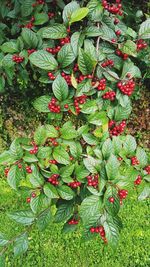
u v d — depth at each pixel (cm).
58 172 63
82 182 64
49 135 64
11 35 93
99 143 64
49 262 99
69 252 101
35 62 65
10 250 99
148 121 135
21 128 128
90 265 99
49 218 65
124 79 65
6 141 128
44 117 126
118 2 71
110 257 101
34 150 63
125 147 65
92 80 65
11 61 74
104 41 69
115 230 61
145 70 103
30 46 72
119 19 75
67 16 66
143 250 102
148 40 90
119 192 61
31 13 80
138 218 109
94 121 64
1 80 83
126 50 66
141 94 131
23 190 64
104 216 61
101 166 61
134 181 65
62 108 64
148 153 131
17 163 63
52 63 65
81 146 67
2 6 91
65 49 64
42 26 80
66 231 70
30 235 103
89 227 62
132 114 133
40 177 64
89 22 68
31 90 118
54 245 102
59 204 68
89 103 64
